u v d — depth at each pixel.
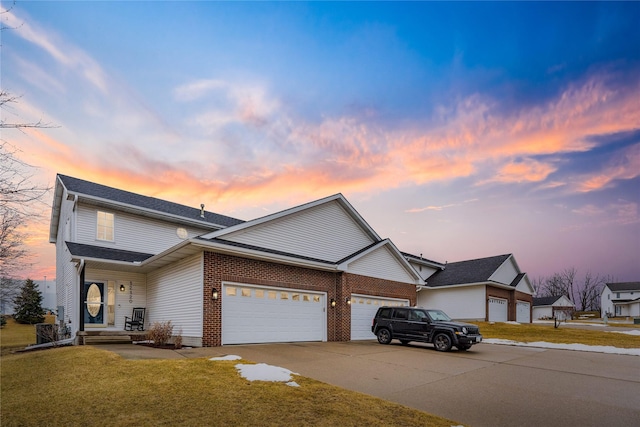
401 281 21.20
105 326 15.86
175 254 13.07
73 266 16.34
